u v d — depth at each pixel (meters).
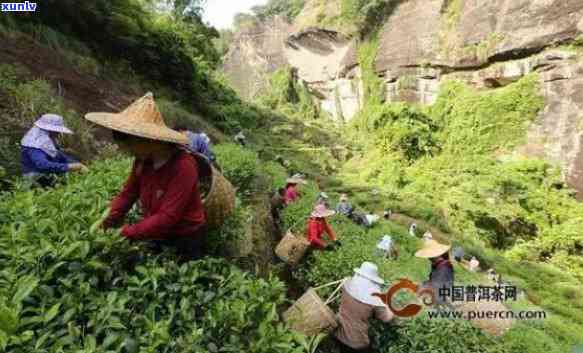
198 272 2.15
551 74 28.50
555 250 21.34
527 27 30.55
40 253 1.78
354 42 50.22
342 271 5.38
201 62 23.81
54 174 3.61
